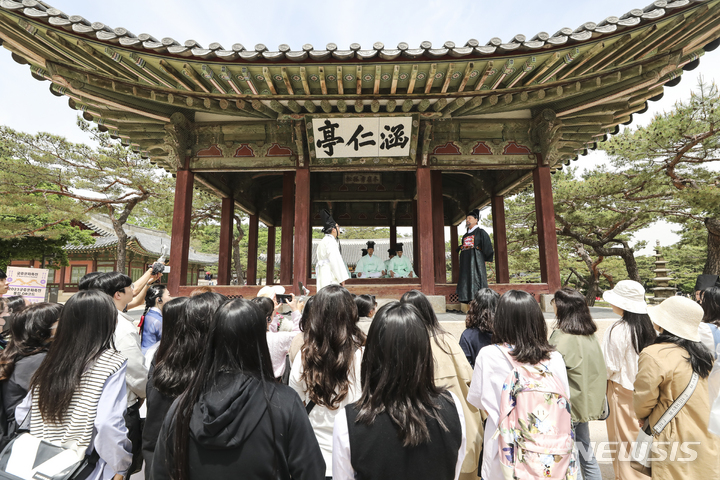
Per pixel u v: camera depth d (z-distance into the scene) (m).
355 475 1.56
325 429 2.28
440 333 2.77
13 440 2.07
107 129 8.12
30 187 17.27
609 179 15.90
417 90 6.83
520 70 6.13
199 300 2.37
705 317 3.27
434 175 9.59
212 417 1.48
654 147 14.58
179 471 1.48
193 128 8.00
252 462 1.50
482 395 2.17
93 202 19.56
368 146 7.62
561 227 18.98
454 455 1.56
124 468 2.20
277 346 3.05
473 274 7.17
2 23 5.07
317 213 14.87
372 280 8.61
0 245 19.42
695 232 20.27
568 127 8.02
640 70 6.13
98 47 5.46
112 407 2.13
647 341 3.12
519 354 2.09
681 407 2.39
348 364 2.13
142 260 32.78
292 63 5.87
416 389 1.56
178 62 5.77
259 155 8.01
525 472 1.75
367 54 5.65
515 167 8.00
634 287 3.28
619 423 3.18
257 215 12.76
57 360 2.11
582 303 3.10
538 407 1.83
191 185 8.02
